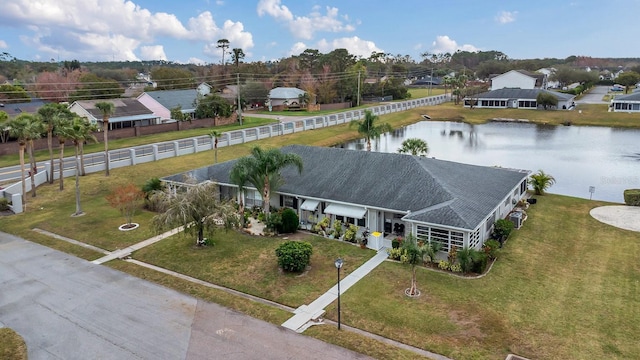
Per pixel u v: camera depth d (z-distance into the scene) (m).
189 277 28.12
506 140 80.06
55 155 61.69
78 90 109.75
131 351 20.08
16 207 40.91
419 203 31.58
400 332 21.41
